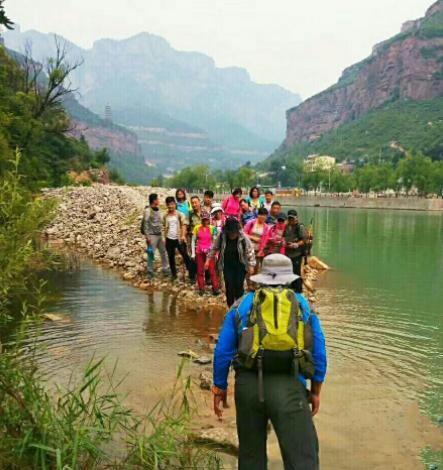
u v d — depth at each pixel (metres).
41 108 31.67
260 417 3.60
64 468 3.58
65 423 4.06
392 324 9.40
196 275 12.11
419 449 4.82
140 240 16.23
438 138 196.75
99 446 4.36
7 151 14.48
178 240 12.02
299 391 3.53
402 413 5.61
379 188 137.50
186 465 4.25
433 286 13.31
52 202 4.50
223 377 3.84
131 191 25.55
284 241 9.86
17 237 4.19
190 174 177.88
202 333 8.31
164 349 7.47
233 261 8.45
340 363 7.18
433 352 7.84
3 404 4.07
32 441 3.86
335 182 152.38
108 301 10.41
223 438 4.70
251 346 3.53
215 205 10.82
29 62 31.86
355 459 4.60
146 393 5.86
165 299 10.71
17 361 4.38
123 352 7.28
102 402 4.62
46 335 7.92
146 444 4.27
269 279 3.87
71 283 12.14
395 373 6.86
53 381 6.05
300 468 3.35
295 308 3.64
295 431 3.42
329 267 16.36
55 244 18.59
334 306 10.79
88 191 25.28
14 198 4.18
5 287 4.20
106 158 104.06
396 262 17.98
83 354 7.12
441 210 96.00
